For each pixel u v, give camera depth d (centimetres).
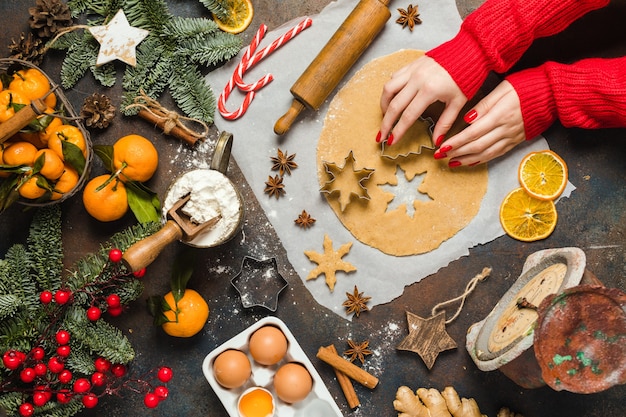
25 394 85
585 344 71
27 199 90
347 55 89
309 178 94
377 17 89
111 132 94
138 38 90
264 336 85
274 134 94
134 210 88
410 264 94
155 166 89
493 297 94
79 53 91
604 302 70
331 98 94
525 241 93
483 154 90
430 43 93
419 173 94
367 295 94
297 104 90
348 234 94
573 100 86
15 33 93
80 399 87
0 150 85
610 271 93
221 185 85
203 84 91
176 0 94
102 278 86
